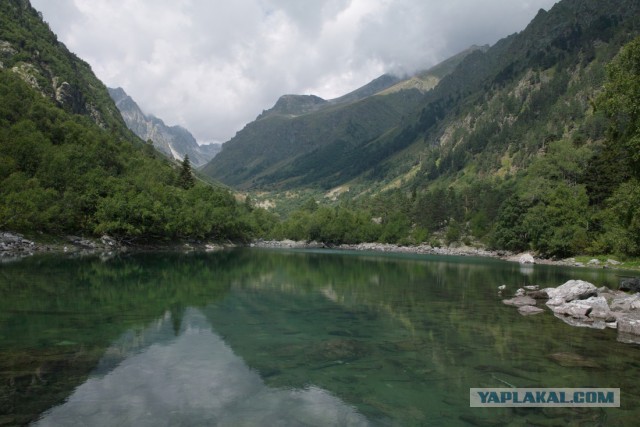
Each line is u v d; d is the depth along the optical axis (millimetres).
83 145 113938
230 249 125438
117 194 90625
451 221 172875
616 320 25359
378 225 189125
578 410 13242
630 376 16312
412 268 73125
